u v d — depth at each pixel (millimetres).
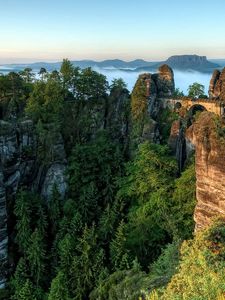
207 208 50812
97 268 69938
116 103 102812
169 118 98375
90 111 102312
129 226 78625
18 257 83625
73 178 90250
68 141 99000
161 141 96000
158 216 76750
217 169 48812
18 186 90625
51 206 85188
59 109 98750
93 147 92750
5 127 87625
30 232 80562
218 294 27562
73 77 105000
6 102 102375
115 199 85438
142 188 82625
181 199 77688
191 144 88812
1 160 86500
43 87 100625
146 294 36531
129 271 59469
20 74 116500
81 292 69062
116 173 90750
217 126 49688
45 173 91750
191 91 107250
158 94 102562
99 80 105312
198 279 31359
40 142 92750
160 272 49312
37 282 75062
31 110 95938
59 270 72875
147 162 84750
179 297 30312
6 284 81375
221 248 37125
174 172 85125
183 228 74062
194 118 93500
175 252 51312
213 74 107188
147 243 74812
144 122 96125
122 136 100812
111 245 73062
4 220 81438
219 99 97938
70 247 73375
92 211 84688
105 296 57844
